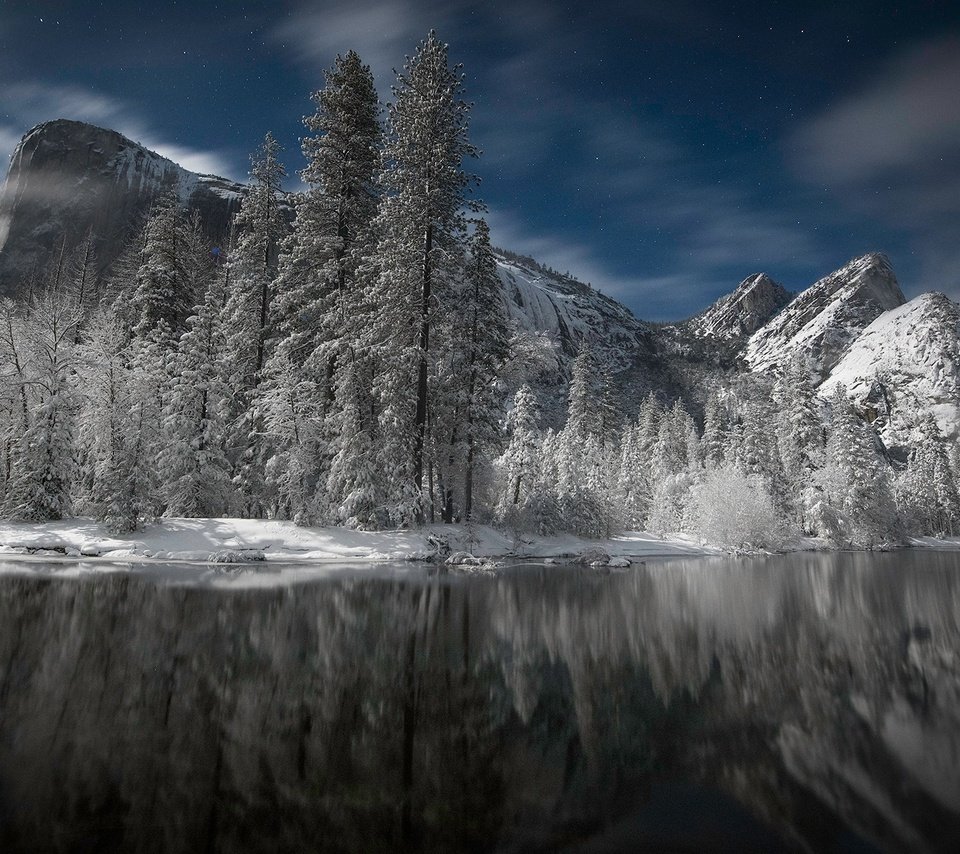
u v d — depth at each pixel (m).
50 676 6.95
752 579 22.42
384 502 27.72
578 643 9.98
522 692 7.04
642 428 78.75
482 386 32.84
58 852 3.33
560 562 29.58
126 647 8.42
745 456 57.09
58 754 4.78
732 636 10.94
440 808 4.09
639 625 11.86
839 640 10.73
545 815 4.03
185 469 28.45
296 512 26.52
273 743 5.20
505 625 11.42
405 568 22.67
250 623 10.45
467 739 5.46
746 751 5.32
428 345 31.02
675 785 4.57
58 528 25.17
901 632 11.64
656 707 6.59
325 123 32.69
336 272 31.02
